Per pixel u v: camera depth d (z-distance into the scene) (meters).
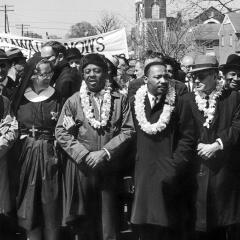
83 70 6.31
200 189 6.21
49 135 6.45
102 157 6.13
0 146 6.25
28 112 6.45
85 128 6.26
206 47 55.38
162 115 6.14
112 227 6.31
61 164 6.42
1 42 13.70
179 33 47.34
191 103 6.30
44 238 6.48
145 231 6.31
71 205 6.25
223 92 6.37
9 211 6.45
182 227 6.29
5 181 6.44
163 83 6.14
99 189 6.29
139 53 48.34
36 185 6.35
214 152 6.12
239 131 6.18
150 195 6.16
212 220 6.21
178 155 6.14
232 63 7.06
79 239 6.39
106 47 14.18
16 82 8.26
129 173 6.43
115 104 6.30
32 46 13.71
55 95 6.59
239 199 6.28
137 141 6.28
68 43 14.10
